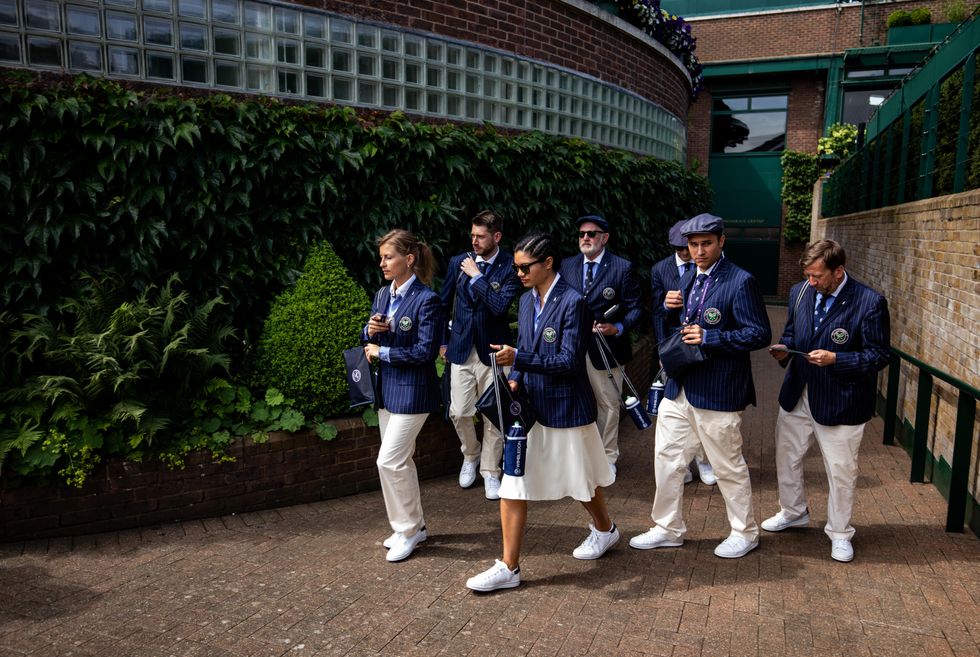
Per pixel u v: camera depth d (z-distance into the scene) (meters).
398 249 4.12
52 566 4.04
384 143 6.02
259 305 5.68
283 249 5.67
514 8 7.49
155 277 5.19
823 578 3.87
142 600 3.65
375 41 6.45
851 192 12.30
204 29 5.63
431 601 3.64
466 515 4.94
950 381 4.61
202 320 5.07
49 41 5.07
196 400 4.95
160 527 4.66
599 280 5.59
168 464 4.69
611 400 5.64
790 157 20.52
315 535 4.57
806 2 20.34
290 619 3.46
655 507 4.29
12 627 3.37
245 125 5.43
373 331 4.12
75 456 4.41
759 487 5.52
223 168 5.35
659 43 9.80
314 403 5.24
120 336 4.67
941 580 3.83
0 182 4.60
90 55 5.23
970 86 5.49
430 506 5.13
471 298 5.19
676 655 3.12
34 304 4.78
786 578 3.87
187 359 4.85
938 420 5.52
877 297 4.02
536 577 3.92
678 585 3.79
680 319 4.29
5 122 4.59
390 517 4.20
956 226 5.28
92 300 4.80
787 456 4.49
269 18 5.89
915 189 7.58
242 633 3.32
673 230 5.42
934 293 5.85
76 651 3.17
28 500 4.32
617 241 8.43
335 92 6.27
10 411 4.45
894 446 6.52
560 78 8.05
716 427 4.00
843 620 3.41
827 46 20.06
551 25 7.92
